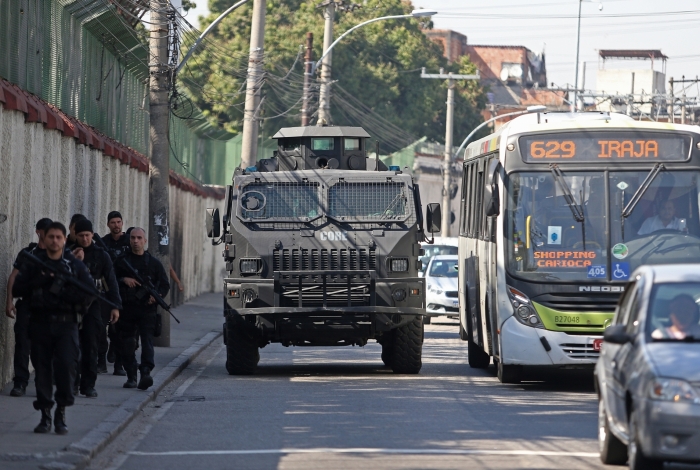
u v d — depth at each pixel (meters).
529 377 40.31
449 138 122.81
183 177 84.25
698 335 20.06
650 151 35.38
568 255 35.03
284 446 24.30
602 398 22.42
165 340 49.53
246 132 67.75
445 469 21.48
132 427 27.38
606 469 21.55
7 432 24.67
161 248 49.38
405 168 40.47
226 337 40.34
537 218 35.31
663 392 18.61
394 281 38.88
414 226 39.44
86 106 47.62
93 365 31.05
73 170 42.94
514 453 23.31
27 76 36.66
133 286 33.25
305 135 43.03
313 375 40.56
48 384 24.55
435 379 38.94
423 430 26.58
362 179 39.91
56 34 41.44
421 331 40.41
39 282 24.14
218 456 23.16
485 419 28.48
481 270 40.03
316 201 39.53
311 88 93.81
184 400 32.81
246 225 39.25
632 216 35.03
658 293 20.97
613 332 20.69
